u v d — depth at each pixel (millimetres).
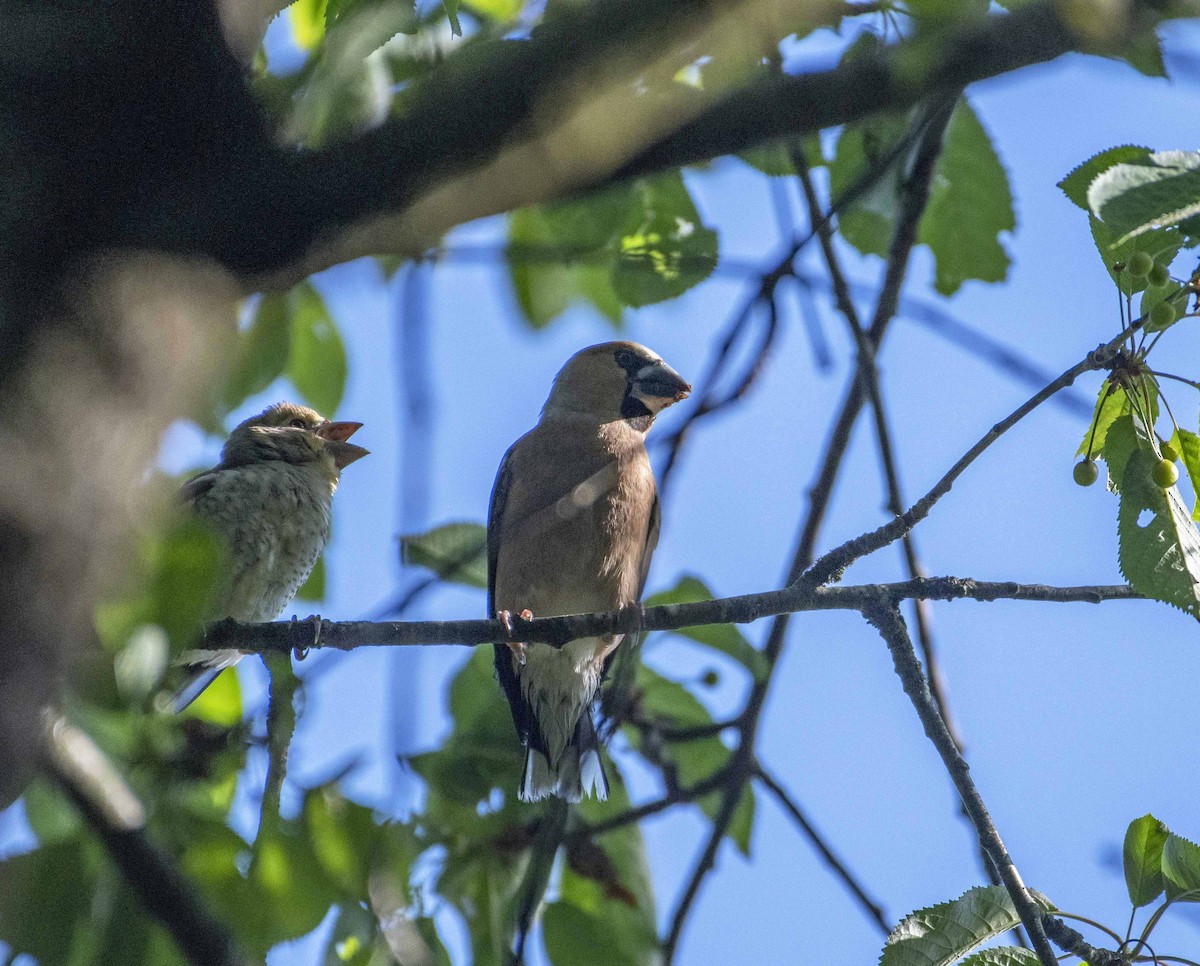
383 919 5922
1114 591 8531
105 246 2283
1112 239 6777
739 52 2918
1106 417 7297
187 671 9359
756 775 9953
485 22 7887
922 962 6656
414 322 5043
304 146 2959
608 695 9477
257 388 8578
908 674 8102
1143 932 6754
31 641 2033
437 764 8195
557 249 7508
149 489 3734
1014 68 3219
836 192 9406
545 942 8570
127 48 2387
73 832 4969
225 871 5684
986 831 7207
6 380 2111
